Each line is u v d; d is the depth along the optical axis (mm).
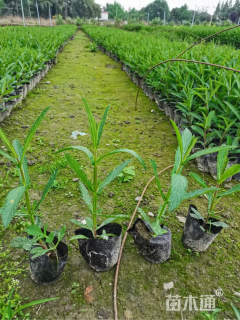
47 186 1373
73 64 8391
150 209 2230
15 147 1312
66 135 3527
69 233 1938
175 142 3459
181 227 2047
